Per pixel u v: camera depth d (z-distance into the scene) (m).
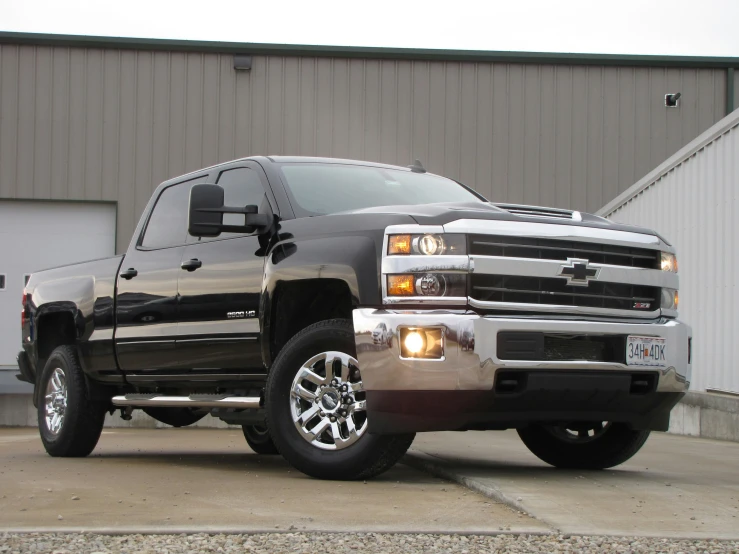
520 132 20.84
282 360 5.50
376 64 20.75
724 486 5.32
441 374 4.93
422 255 5.04
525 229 5.21
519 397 5.08
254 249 5.91
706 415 9.91
